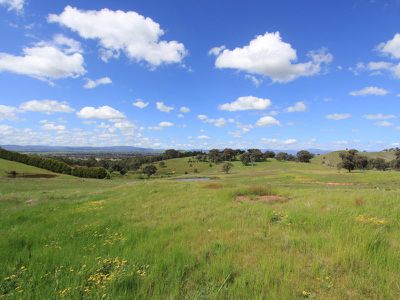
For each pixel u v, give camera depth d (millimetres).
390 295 5336
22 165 75062
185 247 8109
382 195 15570
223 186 25141
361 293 5484
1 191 34688
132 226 11086
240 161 168375
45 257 7770
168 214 13664
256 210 13438
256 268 6574
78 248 8547
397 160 117062
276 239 8844
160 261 7000
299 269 6449
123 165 143250
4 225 12656
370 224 9758
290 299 5246
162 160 182250
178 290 5676
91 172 89438
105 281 5977
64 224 12086
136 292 5695
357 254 6988
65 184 49656
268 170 125500
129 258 7293
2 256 8039
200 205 15602
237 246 8133
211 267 6652
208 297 5375
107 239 9375
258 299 5195
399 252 7094
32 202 21469
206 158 184625
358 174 64688
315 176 64750
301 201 15211
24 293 5656
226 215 12633
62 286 6000
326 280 5996
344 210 11891
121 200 18906
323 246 7660
